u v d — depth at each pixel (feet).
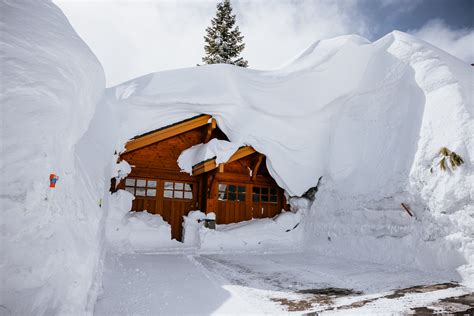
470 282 17.37
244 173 37.01
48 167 8.05
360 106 32.83
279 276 19.52
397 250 22.98
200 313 12.50
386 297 14.78
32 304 6.86
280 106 34.60
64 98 9.27
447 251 19.56
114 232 29.17
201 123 34.35
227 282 17.79
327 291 16.06
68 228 9.07
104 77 15.71
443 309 12.85
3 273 6.52
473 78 26.02
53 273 7.64
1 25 9.37
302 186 34.55
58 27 12.35
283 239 33.73
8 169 7.25
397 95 29.22
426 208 21.84
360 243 26.48
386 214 24.90
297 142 34.76
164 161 35.14
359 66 34.78
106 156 23.29
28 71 8.80
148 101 31.83
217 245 31.65
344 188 30.55
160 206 34.45
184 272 20.07
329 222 30.91
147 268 20.68
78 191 11.46
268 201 37.88
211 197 34.58
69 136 10.16
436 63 27.12
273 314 12.50
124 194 31.30
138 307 12.75
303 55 40.04
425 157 22.97
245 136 33.35
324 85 35.45
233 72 36.24
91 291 11.53
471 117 22.04
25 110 8.05
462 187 20.13
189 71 36.17
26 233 7.22
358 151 31.01
